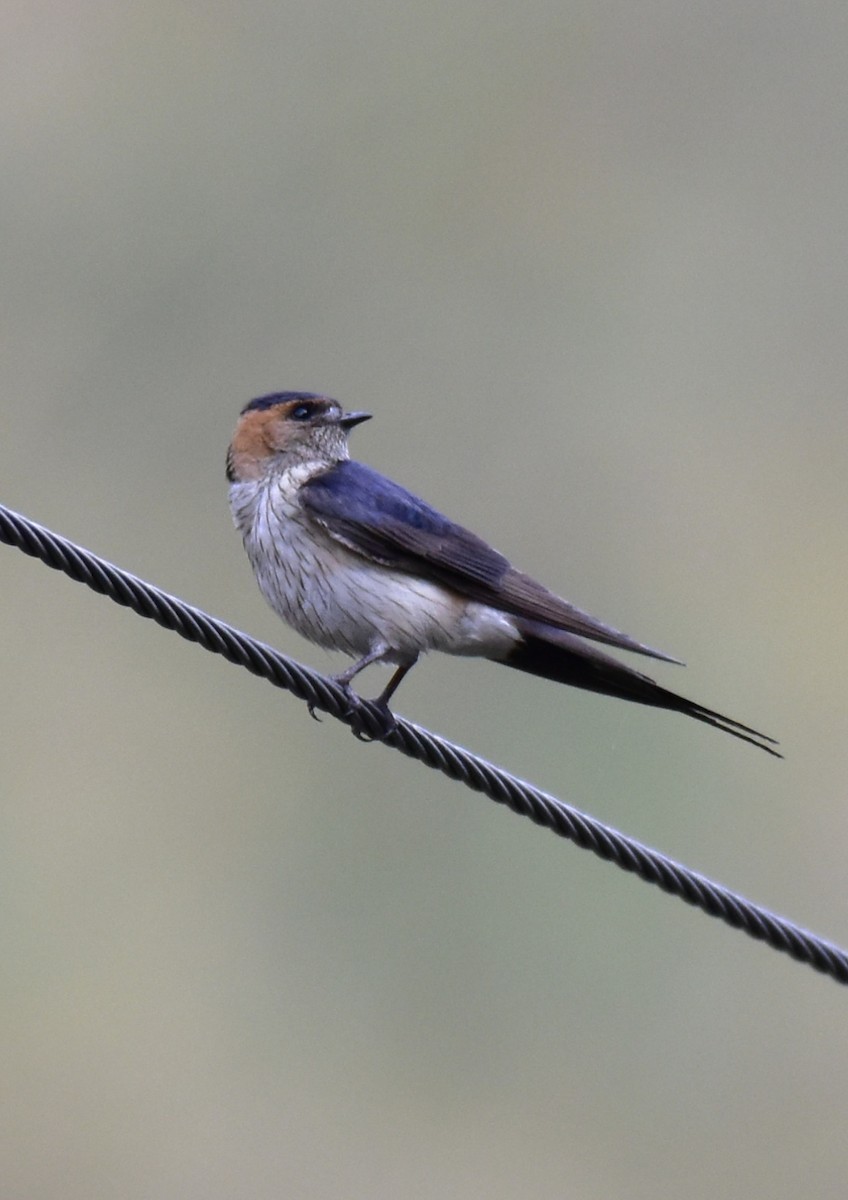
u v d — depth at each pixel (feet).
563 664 26.55
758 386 69.36
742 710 59.41
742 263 71.61
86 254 64.75
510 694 53.11
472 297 67.97
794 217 72.43
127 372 62.95
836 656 61.36
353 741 54.49
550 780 52.70
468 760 22.40
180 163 66.23
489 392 66.13
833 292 71.41
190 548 58.80
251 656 21.81
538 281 69.10
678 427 67.26
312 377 64.75
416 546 26.17
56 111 66.49
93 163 65.77
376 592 26.23
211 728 55.26
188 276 64.90
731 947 51.90
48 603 56.13
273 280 65.62
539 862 52.03
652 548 63.26
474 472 64.08
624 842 22.17
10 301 64.08
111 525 59.52
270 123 67.87
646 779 53.72
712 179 72.59
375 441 64.23
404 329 66.49
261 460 27.63
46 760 54.34
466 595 26.23
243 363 63.93
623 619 61.31
